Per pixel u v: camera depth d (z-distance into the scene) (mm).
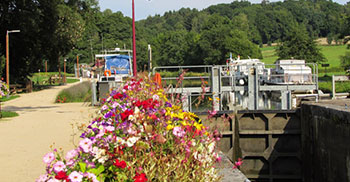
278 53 81188
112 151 4543
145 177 4297
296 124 13242
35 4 40500
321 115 11203
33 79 66938
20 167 8133
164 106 5789
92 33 109375
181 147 4812
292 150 13344
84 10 56250
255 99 17359
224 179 6094
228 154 12859
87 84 39406
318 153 11547
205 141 5184
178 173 4551
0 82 17609
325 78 62781
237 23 120250
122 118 4727
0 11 38594
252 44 106125
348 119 9508
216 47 103562
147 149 4734
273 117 13297
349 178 9547
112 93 7828
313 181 12086
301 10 190250
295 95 18125
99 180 4266
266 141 13367
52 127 13961
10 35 40781
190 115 5641
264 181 13516
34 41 43188
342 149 9883
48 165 4227
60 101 27734
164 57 120062
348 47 64875
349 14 64188
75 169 4188
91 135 5242
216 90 16641
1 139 11594
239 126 13312
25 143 10883
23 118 17172
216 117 12453
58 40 44938
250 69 17359
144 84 7809
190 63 113875
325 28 182750
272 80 22984
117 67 30203
